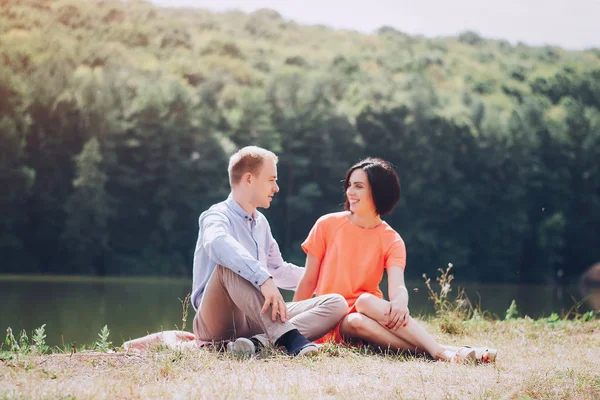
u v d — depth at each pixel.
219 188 44.16
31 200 39.69
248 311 3.80
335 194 49.03
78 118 42.34
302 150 49.53
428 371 3.52
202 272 4.15
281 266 4.59
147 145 43.22
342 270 4.35
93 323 12.55
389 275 4.28
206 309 3.98
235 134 49.78
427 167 50.66
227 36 89.00
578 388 3.26
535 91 81.94
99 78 48.50
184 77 68.38
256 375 3.28
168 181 43.16
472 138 52.44
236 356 3.72
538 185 52.75
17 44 57.03
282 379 3.22
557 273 52.47
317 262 4.48
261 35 101.62
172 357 3.62
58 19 71.81
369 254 4.37
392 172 4.40
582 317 6.80
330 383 3.16
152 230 42.84
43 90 42.38
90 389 2.95
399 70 86.69
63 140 41.66
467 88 81.12
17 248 38.25
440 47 104.50
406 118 52.25
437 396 3.00
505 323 6.31
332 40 105.50
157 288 28.39
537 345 5.06
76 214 38.72
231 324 4.02
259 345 3.82
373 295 4.16
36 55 56.16
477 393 3.08
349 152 50.25
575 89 80.81
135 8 81.75
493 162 51.97
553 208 53.50
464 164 52.38
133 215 42.66
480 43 108.38
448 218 50.47
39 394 2.84
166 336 4.29
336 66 79.38
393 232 4.44
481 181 52.12
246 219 4.20
